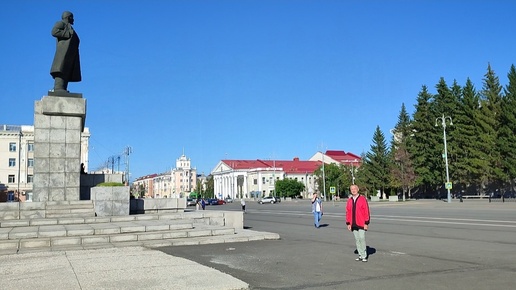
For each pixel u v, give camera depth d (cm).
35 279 774
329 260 1023
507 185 6200
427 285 740
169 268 878
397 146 7312
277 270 893
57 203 1661
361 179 8050
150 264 925
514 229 1733
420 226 1995
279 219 2875
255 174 12481
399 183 7069
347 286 741
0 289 700
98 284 731
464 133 6378
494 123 6112
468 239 1425
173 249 1212
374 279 797
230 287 714
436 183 6881
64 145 1820
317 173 9706
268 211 4384
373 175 7825
